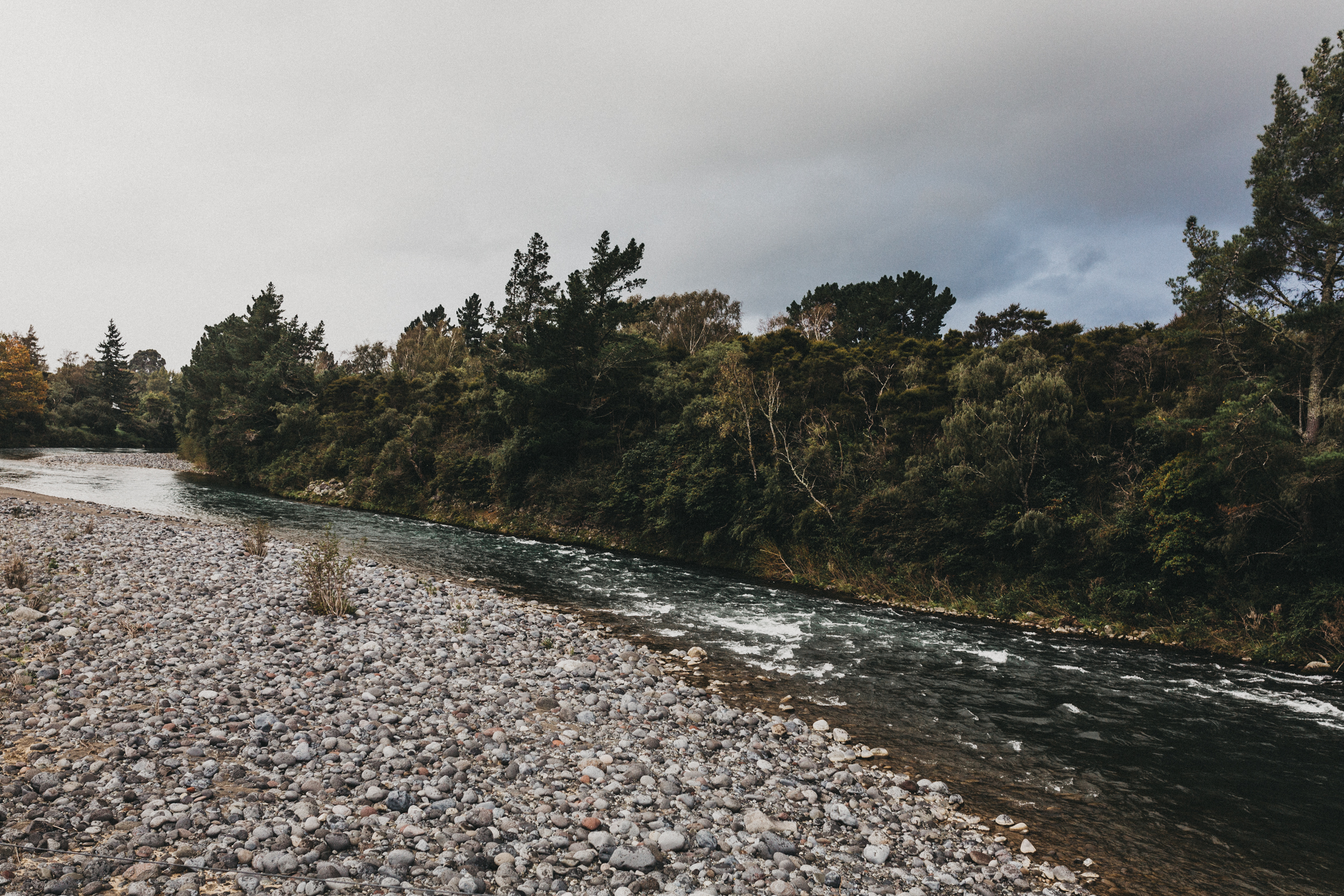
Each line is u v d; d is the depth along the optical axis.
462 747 8.38
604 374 39.88
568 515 36.81
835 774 9.40
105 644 10.46
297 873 5.16
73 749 6.82
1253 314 20.50
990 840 8.10
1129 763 10.82
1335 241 18.44
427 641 13.35
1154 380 25.22
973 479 23.38
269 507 41.69
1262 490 18.25
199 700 8.60
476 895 5.27
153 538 22.64
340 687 9.85
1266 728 12.52
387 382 56.38
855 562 25.33
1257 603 18.22
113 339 122.19
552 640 14.88
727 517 29.59
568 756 8.66
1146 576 20.19
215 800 6.20
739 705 12.37
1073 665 16.28
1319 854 8.29
